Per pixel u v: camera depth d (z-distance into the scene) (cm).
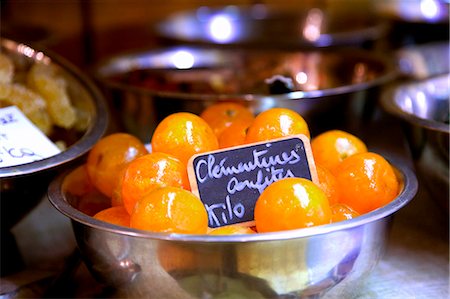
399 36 109
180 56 100
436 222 72
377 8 115
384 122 93
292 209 49
